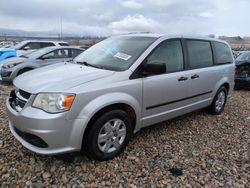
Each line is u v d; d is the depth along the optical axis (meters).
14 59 8.54
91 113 2.91
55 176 2.88
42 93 2.81
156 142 3.88
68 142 2.87
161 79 3.71
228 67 5.46
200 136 4.24
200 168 3.21
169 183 2.86
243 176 3.08
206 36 5.07
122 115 3.28
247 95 8.06
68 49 9.38
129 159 3.32
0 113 4.85
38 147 2.87
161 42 3.86
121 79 3.25
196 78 4.41
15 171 2.93
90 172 2.99
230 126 4.82
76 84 2.93
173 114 4.14
